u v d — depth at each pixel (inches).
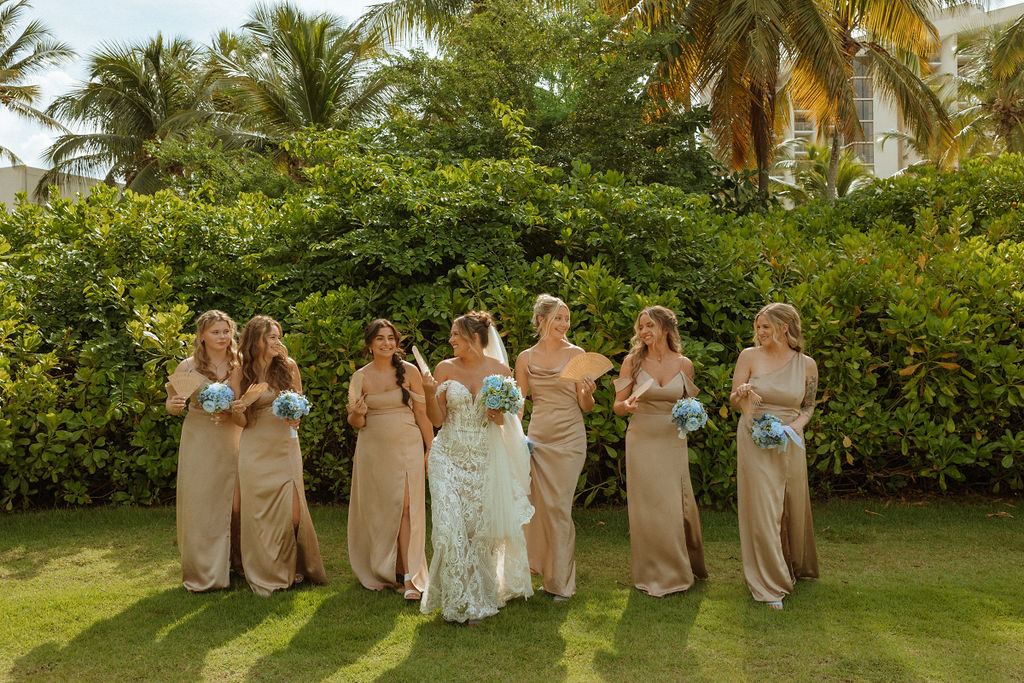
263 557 185.3
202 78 1140.5
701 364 248.1
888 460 267.4
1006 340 263.6
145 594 184.1
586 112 524.4
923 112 698.2
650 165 528.7
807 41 629.6
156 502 270.2
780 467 180.4
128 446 270.5
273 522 185.6
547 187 304.3
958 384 255.9
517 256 290.0
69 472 265.6
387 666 147.0
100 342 270.7
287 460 188.1
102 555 215.6
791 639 157.8
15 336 273.0
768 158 748.6
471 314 187.2
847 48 714.2
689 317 285.6
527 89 531.8
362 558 191.8
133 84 1104.2
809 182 1488.7
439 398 182.1
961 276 273.1
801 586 187.3
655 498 184.9
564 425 190.1
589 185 316.2
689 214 312.3
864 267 273.4
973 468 272.8
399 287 287.0
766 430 174.4
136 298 275.7
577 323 257.8
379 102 940.6
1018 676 140.4
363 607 175.9
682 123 572.4
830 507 255.6
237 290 313.1
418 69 551.8
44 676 142.7
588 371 179.6
